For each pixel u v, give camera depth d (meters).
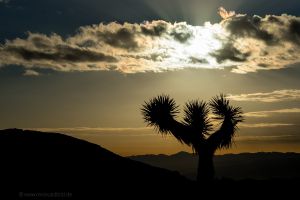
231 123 16.22
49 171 16.20
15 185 14.59
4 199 13.26
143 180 16.70
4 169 15.80
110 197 14.34
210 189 15.79
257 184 16.78
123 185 15.88
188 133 16.06
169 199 14.57
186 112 16.38
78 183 15.43
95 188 15.09
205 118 16.28
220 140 16.06
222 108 16.41
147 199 14.41
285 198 14.98
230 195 15.10
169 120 16.09
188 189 15.91
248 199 14.77
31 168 16.09
